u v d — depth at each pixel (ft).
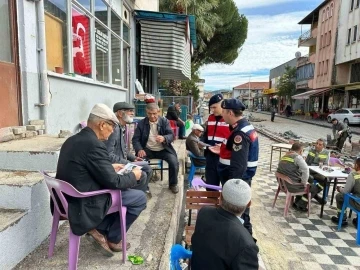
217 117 14.34
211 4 65.46
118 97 24.99
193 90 92.48
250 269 6.68
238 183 7.51
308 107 129.59
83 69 17.78
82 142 7.58
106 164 7.61
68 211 7.38
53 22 14.39
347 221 17.78
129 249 9.28
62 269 7.91
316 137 57.21
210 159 14.06
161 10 56.54
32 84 12.68
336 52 96.27
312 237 16.10
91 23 18.80
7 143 11.17
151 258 8.77
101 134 8.07
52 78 13.88
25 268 7.86
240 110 11.48
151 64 31.07
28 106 12.48
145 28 30.78
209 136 14.55
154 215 12.03
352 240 15.87
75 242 7.44
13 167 10.15
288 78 143.33
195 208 12.78
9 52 11.71
